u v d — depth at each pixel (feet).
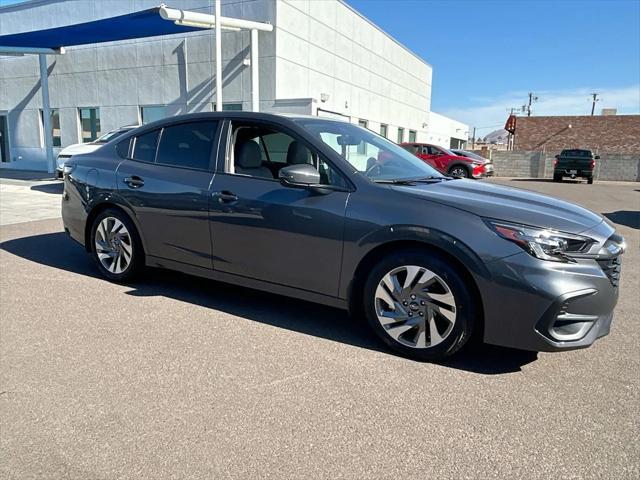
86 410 8.57
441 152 65.62
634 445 7.81
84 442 7.70
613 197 55.21
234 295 14.82
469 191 11.43
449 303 10.11
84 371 9.94
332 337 11.84
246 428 8.11
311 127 12.74
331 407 8.77
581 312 9.52
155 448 7.57
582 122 150.10
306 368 10.22
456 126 155.12
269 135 13.24
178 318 12.87
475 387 9.57
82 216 16.11
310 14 56.34
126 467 7.14
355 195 11.16
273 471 7.10
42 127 66.39
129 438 7.81
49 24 62.80
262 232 12.20
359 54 70.90
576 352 11.27
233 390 9.29
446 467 7.25
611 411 8.79
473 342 11.60
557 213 10.24
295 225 11.67
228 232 12.78
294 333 12.03
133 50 57.21
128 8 56.95
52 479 6.88
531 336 9.55
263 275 12.48
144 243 14.74
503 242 9.61
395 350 10.91
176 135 14.49
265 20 50.44
